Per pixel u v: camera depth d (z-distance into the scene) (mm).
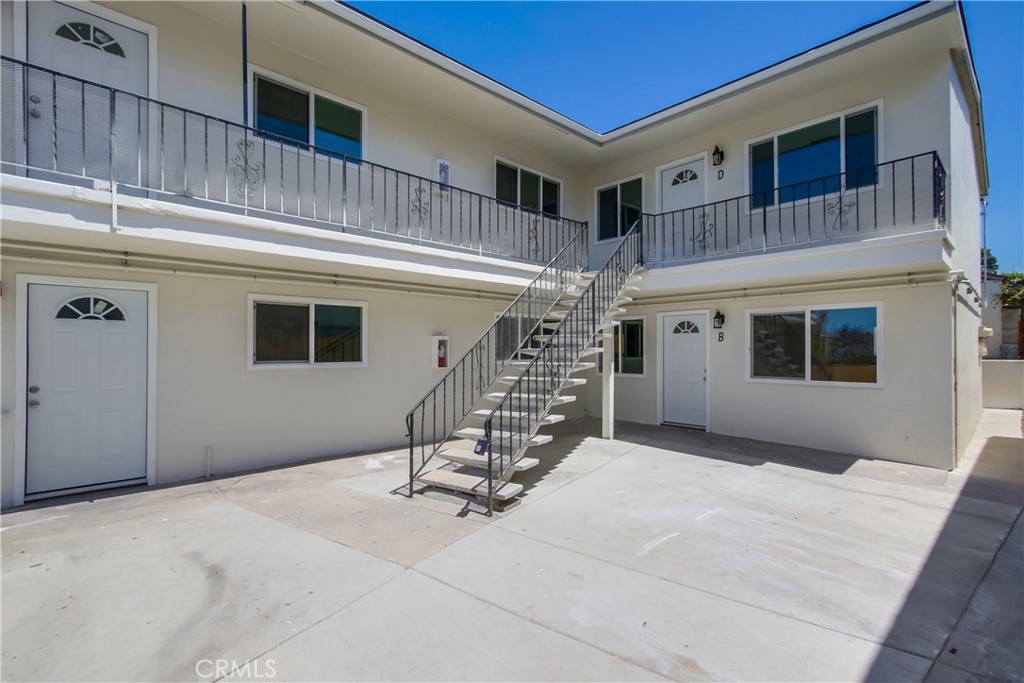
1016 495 5176
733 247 8312
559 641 2633
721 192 8531
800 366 7652
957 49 6312
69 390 5016
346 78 6840
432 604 3002
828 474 6000
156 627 2762
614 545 3875
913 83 6551
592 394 10734
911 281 6516
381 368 7422
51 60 4695
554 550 3779
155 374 5473
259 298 6219
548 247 9828
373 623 2801
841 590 3188
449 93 7422
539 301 8211
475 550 3770
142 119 5168
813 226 7379
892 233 6609
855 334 7098
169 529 4176
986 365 13172
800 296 7621
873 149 6875
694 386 9023
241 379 6086
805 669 2406
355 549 3789
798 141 7602
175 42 5426
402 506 4785
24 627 2756
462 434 6105
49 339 4906
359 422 7168
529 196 9562
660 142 9242
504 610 2934
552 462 6574
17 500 4711
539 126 8547
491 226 8719
